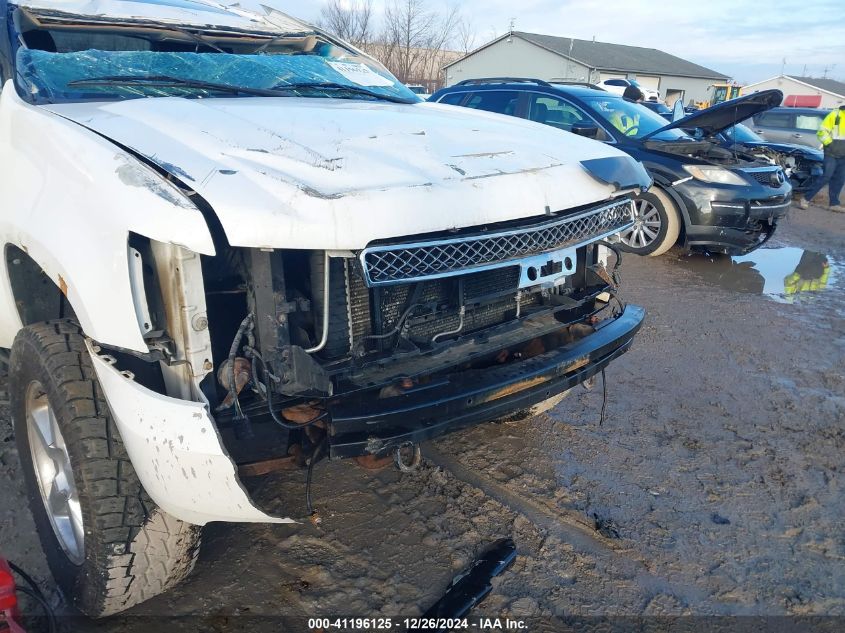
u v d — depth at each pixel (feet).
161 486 5.94
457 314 7.73
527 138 8.88
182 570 7.06
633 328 9.38
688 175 23.02
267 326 6.12
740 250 24.25
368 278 5.98
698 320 18.10
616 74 121.19
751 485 10.34
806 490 10.26
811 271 24.07
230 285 6.66
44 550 7.69
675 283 21.91
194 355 5.98
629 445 11.40
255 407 6.37
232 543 8.48
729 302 19.88
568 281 9.32
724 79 149.89
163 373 6.29
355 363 6.85
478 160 7.49
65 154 6.64
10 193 7.32
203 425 5.64
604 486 10.15
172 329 6.04
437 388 7.01
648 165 23.61
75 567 7.03
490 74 129.59
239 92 9.55
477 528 9.00
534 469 10.53
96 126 7.02
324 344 6.59
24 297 8.07
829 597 8.02
